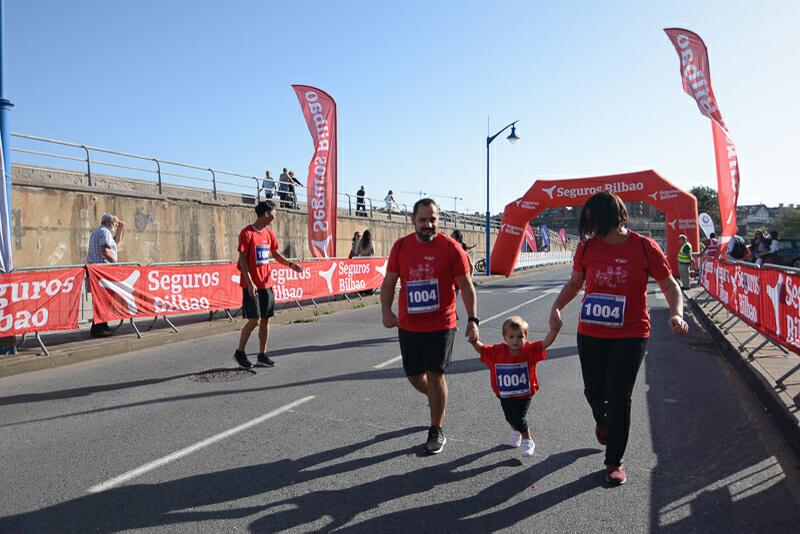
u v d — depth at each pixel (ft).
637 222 278.46
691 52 36.22
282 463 13.53
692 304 47.85
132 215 49.75
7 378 22.71
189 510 11.13
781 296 21.02
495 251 86.07
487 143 96.12
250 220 63.98
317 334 34.09
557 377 22.63
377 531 10.28
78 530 10.36
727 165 35.65
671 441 15.08
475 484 12.31
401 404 18.58
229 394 19.94
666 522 10.61
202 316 39.22
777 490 11.96
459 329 35.17
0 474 12.97
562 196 79.61
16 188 40.47
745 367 22.06
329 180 50.96
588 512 11.00
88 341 28.48
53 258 42.93
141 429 16.16
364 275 54.19
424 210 13.65
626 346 12.07
